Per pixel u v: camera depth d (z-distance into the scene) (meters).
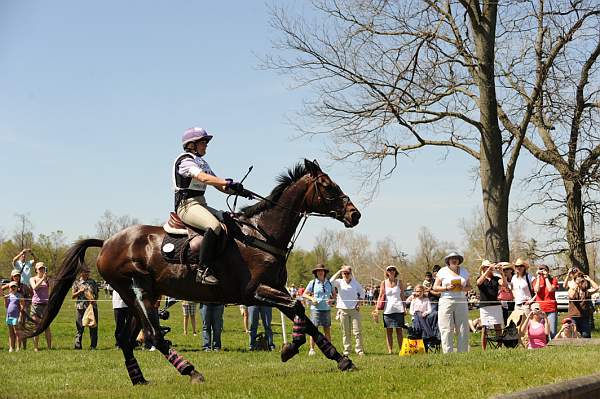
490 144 23.70
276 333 24.36
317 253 96.94
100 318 32.97
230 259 8.80
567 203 28.44
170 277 9.09
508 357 10.22
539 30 23.73
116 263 9.42
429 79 22.83
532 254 29.31
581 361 9.64
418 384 7.66
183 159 9.02
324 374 8.49
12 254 73.19
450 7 23.53
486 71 23.39
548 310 16.17
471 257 68.88
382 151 24.50
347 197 9.16
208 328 17.77
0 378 11.41
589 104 25.67
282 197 9.10
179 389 7.84
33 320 9.87
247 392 7.34
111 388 9.05
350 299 16.45
